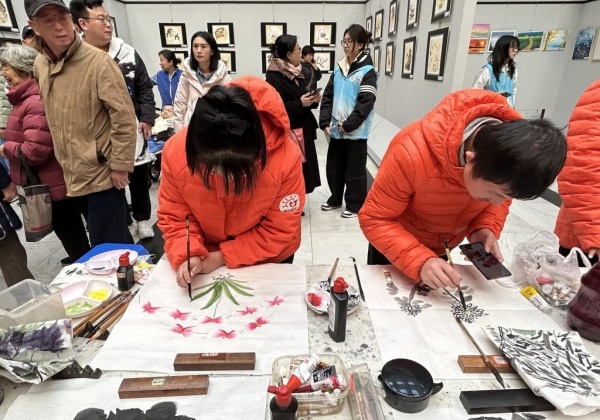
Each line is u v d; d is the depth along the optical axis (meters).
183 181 0.92
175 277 0.95
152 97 2.37
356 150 2.77
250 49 5.73
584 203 1.00
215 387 0.64
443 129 0.82
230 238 1.07
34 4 1.33
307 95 2.55
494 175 0.63
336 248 2.46
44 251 2.43
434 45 3.07
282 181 0.94
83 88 1.52
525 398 0.62
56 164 1.74
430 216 1.01
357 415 0.59
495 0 3.88
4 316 0.70
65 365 0.65
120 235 1.81
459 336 0.77
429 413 0.61
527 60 4.14
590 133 0.99
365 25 5.66
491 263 0.92
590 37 3.81
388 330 0.79
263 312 0.83
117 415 0.58
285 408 0.54
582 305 0.78
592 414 0.60
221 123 0.67
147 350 0.71
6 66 1.58
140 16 5.52
